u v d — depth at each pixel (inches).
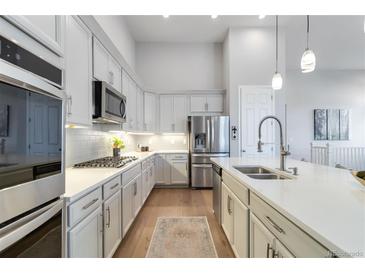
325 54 239.9
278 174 82.6
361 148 276.1
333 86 288.5
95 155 122.2
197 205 150.3
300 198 46.7
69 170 85.7
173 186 198.5
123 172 92.2
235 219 78.5
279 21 175.9
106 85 94.4
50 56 50.6
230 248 93.3
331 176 71.2
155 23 181.2
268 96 187.9
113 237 80.2
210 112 206.1
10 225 33.5
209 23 181.2
